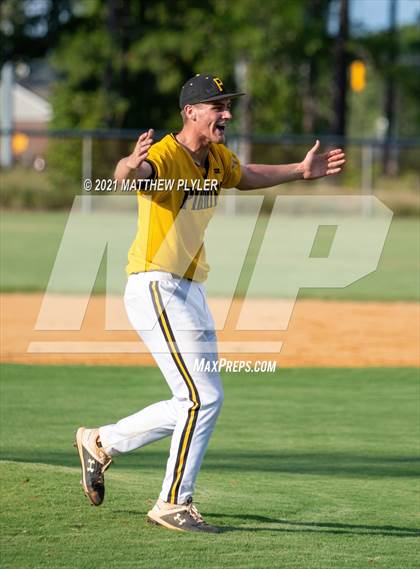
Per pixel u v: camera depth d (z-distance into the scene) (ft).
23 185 316.19
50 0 456.04
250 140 304.50
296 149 325.42
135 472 67.97
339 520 57.41
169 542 52.08
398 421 86.22
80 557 49.57
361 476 68.39
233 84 449.06
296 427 83.76
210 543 52.24
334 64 431.84
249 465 71.26
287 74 451.12
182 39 427.74
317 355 117.19
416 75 501.56
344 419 86.69
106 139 313.94
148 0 440.45
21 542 51.19
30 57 472.85
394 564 49.88
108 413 87.76
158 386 99.19
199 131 53.88
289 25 427.74
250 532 54.49
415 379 104.32
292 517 57.82
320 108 540.52
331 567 49.19
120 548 50.93
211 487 64.44
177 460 54.08
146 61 429.79
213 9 435.94
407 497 62.95
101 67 429.79
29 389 97.09
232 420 86.12
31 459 71.72
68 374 104.58
